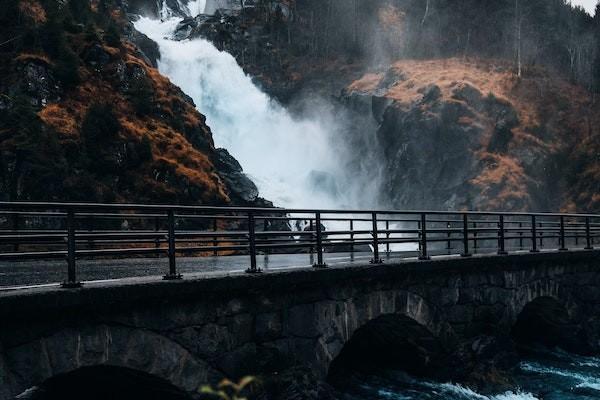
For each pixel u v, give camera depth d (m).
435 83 56.81
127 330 8.41
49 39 32.56
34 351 7.48
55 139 27.78
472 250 20.81
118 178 29.17
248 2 79.12
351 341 16.33
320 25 79.56
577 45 73.62
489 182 50.75
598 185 51.44
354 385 14.82
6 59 31.14
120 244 21.62
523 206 49.62
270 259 17.08
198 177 31.33
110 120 30.03
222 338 9.68
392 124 56.25
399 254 18.45
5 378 7.20
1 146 26.69
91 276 11.16
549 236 19.39
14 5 33.66
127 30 50.53
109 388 9.90
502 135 54.00
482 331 15.99
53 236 9.99
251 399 9.89
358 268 11.95
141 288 8.36
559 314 19.78
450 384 14.80
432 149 53.72
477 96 56.38
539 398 15.00
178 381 9.02
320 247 11.77
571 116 58.94
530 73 65.19
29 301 7.23
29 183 26.45
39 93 30.19
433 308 14.37
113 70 34.47
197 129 37.50
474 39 77.88
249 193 37.03
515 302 17.17
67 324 7.80
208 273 10.03
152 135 32.62
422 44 76.50
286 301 10.82
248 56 68.56
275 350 10.55
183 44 60.25
